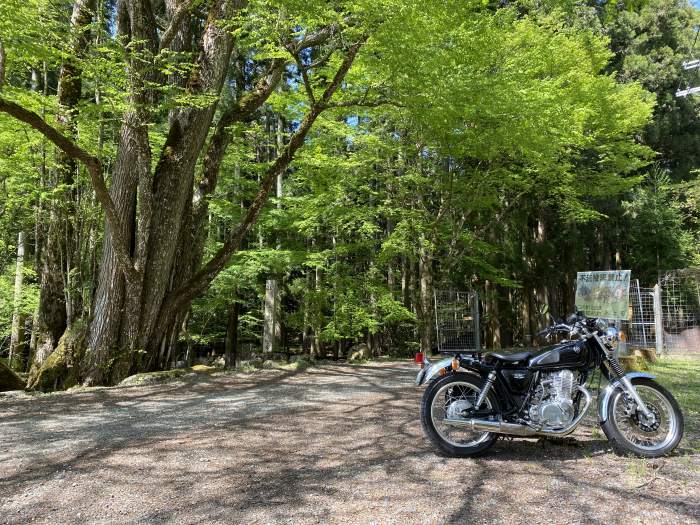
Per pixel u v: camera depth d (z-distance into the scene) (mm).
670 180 20047
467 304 9398
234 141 12406
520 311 20688
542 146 10312
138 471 3344
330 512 2584
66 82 10047
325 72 10008
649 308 12711
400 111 10602
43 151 9891
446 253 15531
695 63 11820
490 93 8609
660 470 3186
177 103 7969
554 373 3588
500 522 2424
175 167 8969
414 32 7254
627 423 3715
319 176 12773
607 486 2896
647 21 19109
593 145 13250
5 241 13383
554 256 18172
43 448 4016
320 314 14484
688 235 20172
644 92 17375
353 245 13805
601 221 18594
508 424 3461
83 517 2605
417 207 14648
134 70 7680
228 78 16359
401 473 3191
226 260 9883
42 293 10469
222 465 3439
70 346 8898
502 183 12742
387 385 7336
